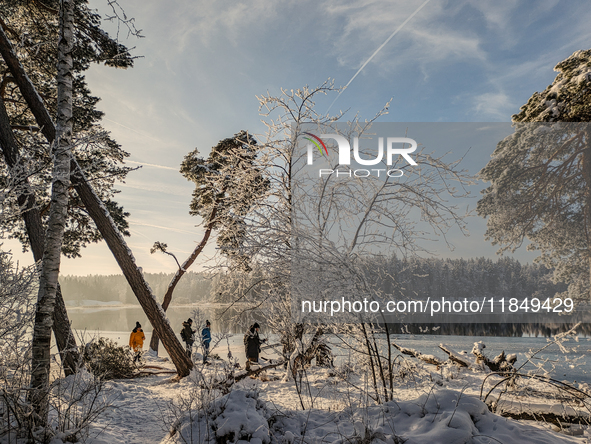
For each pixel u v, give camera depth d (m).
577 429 4.16
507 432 3.62
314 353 8.16
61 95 4.78
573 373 7.62
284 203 8.02
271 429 3.92
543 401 5.27
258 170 8.79
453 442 3.20
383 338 6.17
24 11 11.04
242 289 8.43
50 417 4.32
